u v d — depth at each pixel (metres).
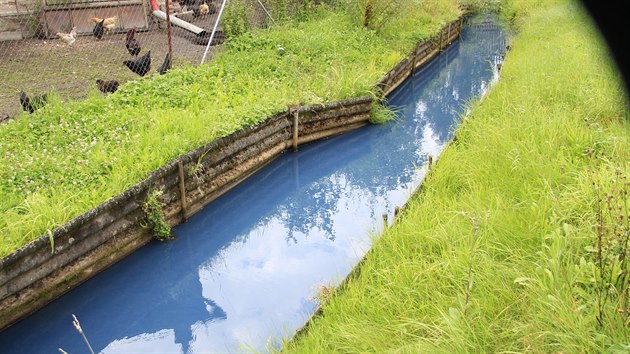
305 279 6.73
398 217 6.06
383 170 9.93
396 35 15.12
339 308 4.81
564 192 5.52
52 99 8.41
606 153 6.43
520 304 4.12
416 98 13.88
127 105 8.53
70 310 6.16
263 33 12.33
